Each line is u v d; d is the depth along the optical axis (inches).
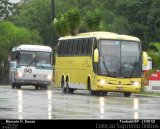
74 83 2206.0
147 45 3993.6
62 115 1115.9
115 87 2001.7
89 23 2824.8
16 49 2694.4
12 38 3801.7
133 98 1915.6
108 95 2102.6
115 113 1197.1
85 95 2028.8
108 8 4387.3
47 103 1461.6
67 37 2335.1
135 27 4015.8
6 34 3811.5
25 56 2603.3
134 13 4111.7
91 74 2041.1
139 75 2030.0
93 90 2026.3
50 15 4343.0
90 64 2053.4
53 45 3225.9
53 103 1466.5
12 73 2723.9
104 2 4431.6
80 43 2171.5
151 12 3993.6
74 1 4522.6
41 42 3949.3
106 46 2017.7
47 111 1203.9
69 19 2810.0
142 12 4055.1
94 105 1430.9
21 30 3855.8
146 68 2341.3
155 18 3981.3
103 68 2000.5
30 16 4456.2
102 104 1482.5
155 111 1284.4
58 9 4404.5
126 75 2014.0
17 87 2696.9
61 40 2388.0
